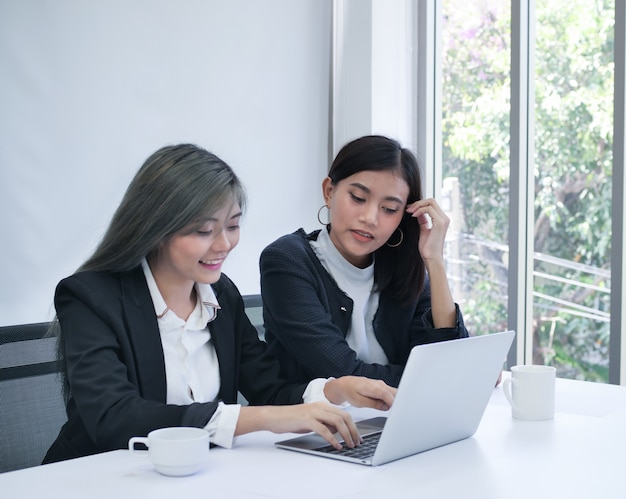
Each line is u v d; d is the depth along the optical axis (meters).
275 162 3.25
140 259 1.48
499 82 3.31
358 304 1.95
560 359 3.16
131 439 1.24
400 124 3.47
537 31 3.16
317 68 3.38
